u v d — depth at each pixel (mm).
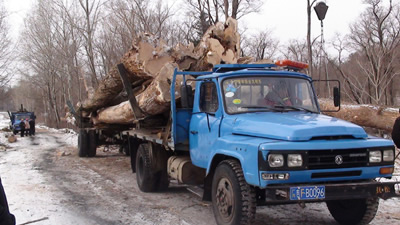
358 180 5000
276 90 6008
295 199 4574
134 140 9656
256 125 5199
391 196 4941
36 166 12320
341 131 4945
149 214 6539
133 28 22719
